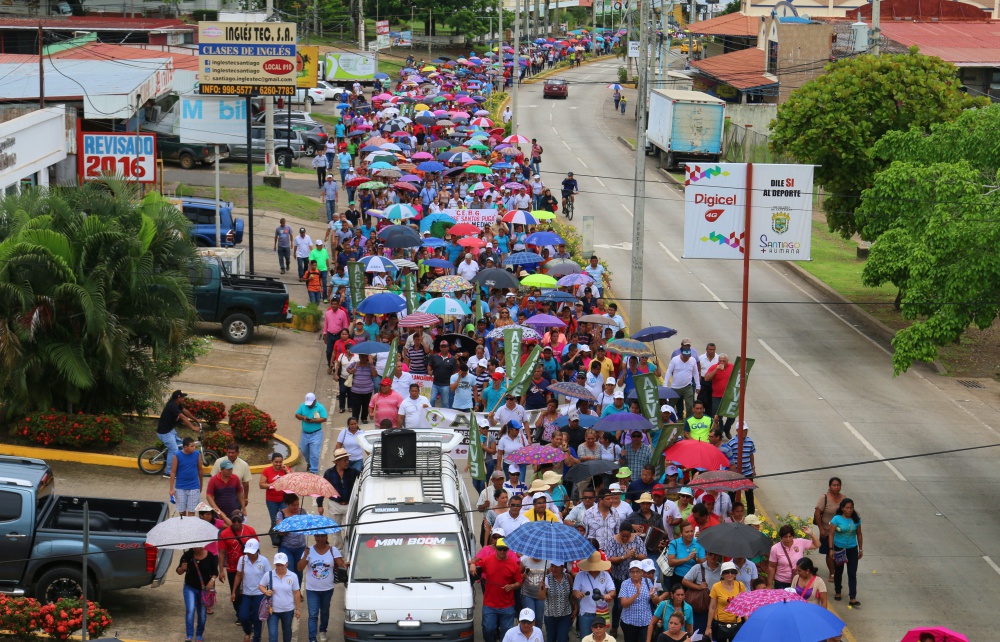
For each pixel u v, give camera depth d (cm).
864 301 5841
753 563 2455
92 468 3316
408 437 2697
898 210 4938
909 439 4112
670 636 2147
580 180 8950
